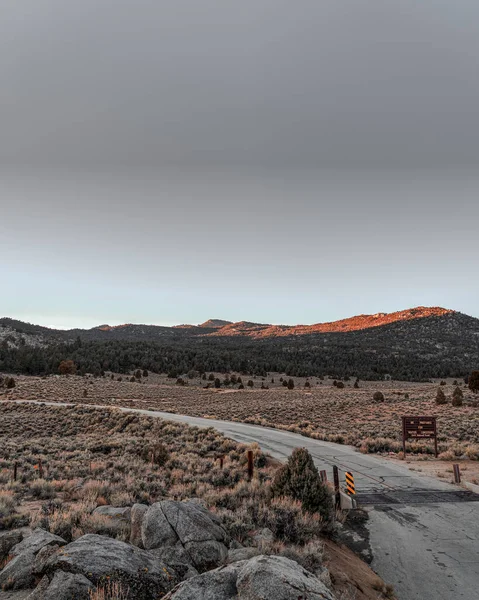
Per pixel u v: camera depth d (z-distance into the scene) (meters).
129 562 6.36
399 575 9.70
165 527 8.01
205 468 20.31
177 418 46.25
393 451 26.81
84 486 15.03
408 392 82.12
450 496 16.23
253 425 42.19
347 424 41.31
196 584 5.51
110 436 36.09
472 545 11.41
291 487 12.02
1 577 6.34
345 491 16.31
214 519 9.10
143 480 16.69
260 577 5.27
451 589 9.09
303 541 9.63
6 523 9.91
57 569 5.91
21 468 19.89
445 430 35.12
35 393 78.56
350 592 7.86
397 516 13.83
